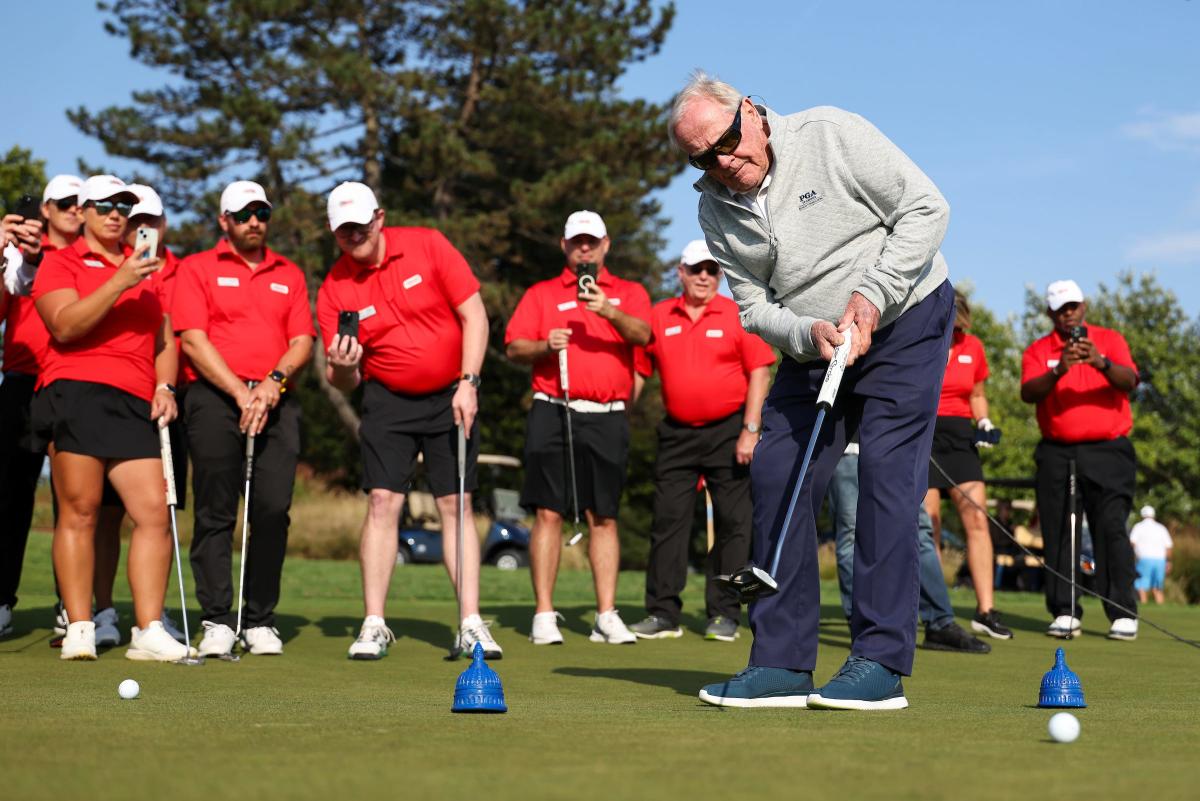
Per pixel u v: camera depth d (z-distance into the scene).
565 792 1.85
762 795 1.83
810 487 3.70
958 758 2.24
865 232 3.62
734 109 3.56
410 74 26.08
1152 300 36.41
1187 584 16.09
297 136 24.88
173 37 25.94
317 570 13.91
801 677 3.59
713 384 7.02
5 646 5.89
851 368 3.69
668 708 3.39
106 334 5.19
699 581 14.23
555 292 6.87
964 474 7.36
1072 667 5.40
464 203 28.67
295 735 2.53
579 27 26.73
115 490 5.86
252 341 5.95
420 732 2.59
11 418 6.10
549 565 6.64
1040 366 7.74
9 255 5.89
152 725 2.71
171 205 27.00
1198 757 2.27
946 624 6.39
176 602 8.73
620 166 27.03
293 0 25.77
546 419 6.71
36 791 1.86
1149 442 34.44
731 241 3.77
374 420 5.84
